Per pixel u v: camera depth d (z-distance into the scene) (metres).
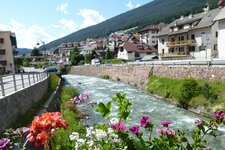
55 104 20.28
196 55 45.53
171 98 24.98
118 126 3.25
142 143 3.19
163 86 29.27
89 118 16.30
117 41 108.06
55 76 43.56
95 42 132.62
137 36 87.75
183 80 26.02
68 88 29.94
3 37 52.72
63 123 2.57
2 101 10.28
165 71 32.78
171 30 55.09
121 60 70.81
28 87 15.80
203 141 3.43
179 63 30.62
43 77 28.14
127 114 3.24
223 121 3.39
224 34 34.00
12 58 53.66
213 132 3.44
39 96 19.30
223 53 34.47
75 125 9.07
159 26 85.38
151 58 60.88
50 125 2.48
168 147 3.36
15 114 11.66
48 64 93.00
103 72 56.88
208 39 43.09
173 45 51.59
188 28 48.78
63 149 3.11
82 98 5.53
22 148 4.47
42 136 2.42
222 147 12.62
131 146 3.13
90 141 3.09
